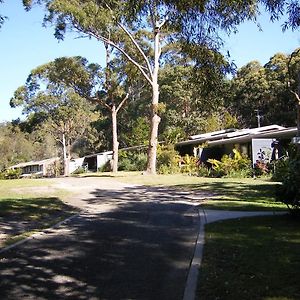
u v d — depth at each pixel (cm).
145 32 3294
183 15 955
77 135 6069
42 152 8800
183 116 5509
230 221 1054
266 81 4709
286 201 1048
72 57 3853
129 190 2022
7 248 830
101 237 928
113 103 4047
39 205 1444
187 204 1450
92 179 2752
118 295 564
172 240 880
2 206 1395
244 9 965
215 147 3819
